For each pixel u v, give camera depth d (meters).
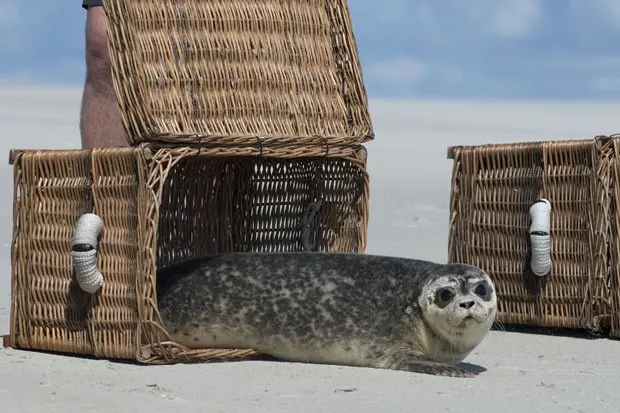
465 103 99.81
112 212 15.11
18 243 16.06
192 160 18.14
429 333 15.05
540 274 18.03
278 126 16.52
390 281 15.39
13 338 16.06
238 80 16.23
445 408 12.27
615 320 17.66
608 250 17.77
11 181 36.41
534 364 15.42
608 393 13.30
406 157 50.94
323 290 15.46
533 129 65.94
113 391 12.70
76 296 15.47
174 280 15.86
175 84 15.52
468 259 19.05
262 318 15.48
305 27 17.38
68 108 71.50
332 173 18.31
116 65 15.05
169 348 14.73
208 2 16.23
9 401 11.92
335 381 13.74
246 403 12.30
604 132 63.44
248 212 19.02
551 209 18.17
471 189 19.05
